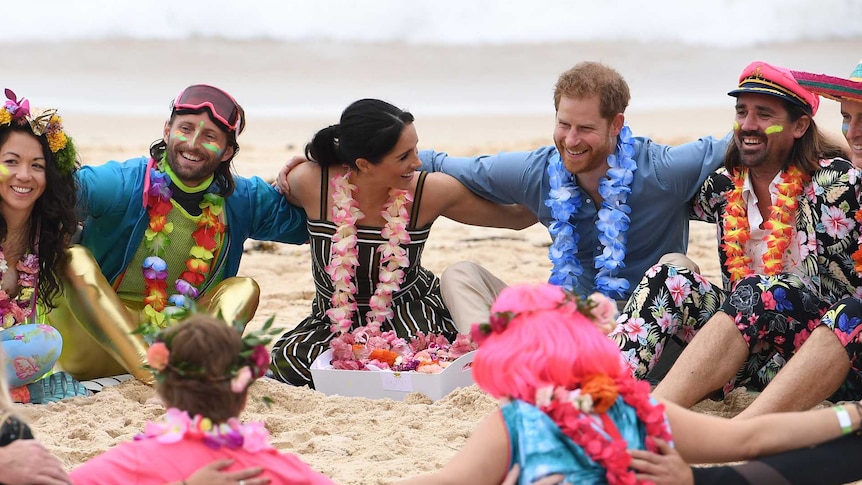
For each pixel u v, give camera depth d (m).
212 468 5.57
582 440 5.59
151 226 10.09
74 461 7.96
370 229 10.41
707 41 50.12
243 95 41.03
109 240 10.20
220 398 5.68
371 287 10.62
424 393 9.56
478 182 10.65
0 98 38.34
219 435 5.68
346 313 10.36
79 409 9.21
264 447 5.82
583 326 5.83
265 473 5.71
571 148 9.76
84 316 9.80
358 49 50.25
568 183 10.21
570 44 50.41
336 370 9.76
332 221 10.41
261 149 27.95
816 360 7.88
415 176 10.52
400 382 9.60
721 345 8.45
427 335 10.47
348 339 10.12
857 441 6.36
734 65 45.97
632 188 10.10
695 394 8.35
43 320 10.09
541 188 10.45
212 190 10.23
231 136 10.08
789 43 50.47
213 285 10.49
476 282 10.38
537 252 16.70
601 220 9.95
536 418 5.68
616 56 48.28
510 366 5.73
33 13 51.34
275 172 23.64
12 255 9.54
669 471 5.73
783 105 8.99
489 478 5.73
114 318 9.73
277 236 10.82
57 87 41.41
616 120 9.91
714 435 6.09
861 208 8.83
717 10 51.56
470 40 51.09
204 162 9.89
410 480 5.70
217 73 45.62
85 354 10.19
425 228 10.59
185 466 5.60
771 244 9.12
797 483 6.24
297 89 42.62
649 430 5.81
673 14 52.47
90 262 9.89
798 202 9.11
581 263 10.59
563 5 53.56
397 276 10.38
